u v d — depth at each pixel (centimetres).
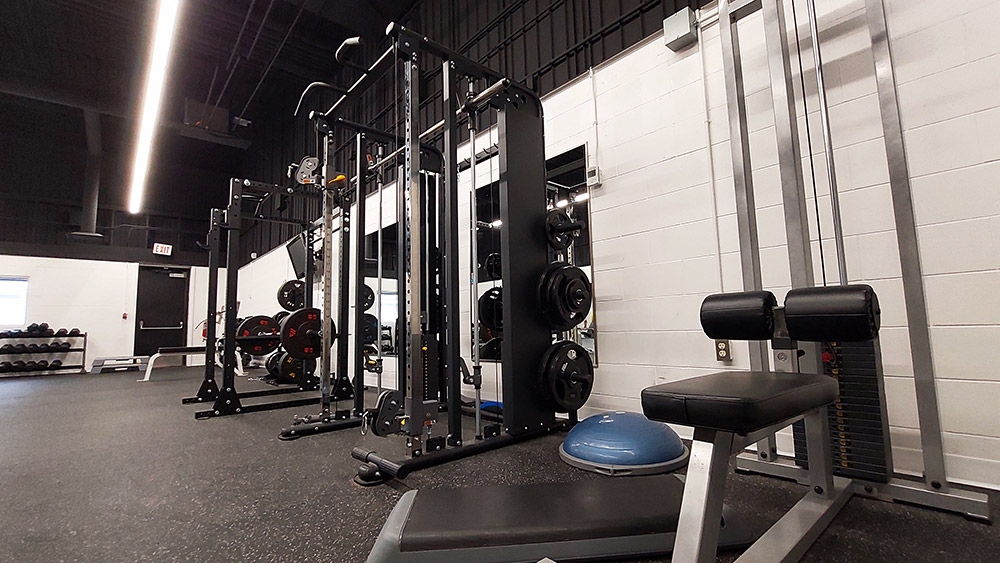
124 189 820
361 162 308
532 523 117
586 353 248
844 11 183
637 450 178
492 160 347
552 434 243
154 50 402
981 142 153
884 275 170
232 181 374
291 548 123
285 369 452
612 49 268
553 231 249
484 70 244
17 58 546
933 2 163
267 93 721
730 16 194
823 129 170
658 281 237
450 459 197
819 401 108
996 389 147
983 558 110
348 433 266
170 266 850
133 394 456
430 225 299
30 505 156
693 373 221
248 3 492
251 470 195
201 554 120
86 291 765
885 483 147
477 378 226
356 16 461
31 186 740
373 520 141
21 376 670
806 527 118
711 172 219
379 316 252
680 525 88
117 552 122
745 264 186
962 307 154
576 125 283
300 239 479
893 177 159
